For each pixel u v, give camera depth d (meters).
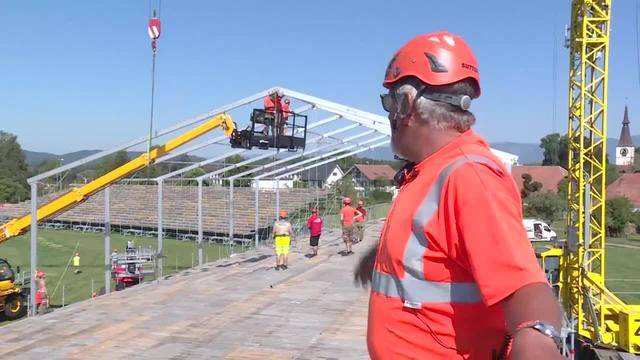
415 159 1.60
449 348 1.39
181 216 46.44
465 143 1.50
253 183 35.78
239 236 42.59
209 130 17.11
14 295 19.84
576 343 17.36
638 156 109.88
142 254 24.62
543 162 113.00
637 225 51.66
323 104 18.88
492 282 1.24
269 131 16.80
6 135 98.75
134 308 12.77
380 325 1.53
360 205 25.38
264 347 9.66
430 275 1.41
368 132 25.09
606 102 19.19
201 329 10.87
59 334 10.49
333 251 23.17
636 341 15.51
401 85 1.58
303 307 12.85
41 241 44.66
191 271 18.58
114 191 58.00
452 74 1.51
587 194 18.53
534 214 58.09
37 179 14.80
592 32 19.25
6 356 9.09
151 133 16.62
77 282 26.22
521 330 1.18
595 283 17.55
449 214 1.36
